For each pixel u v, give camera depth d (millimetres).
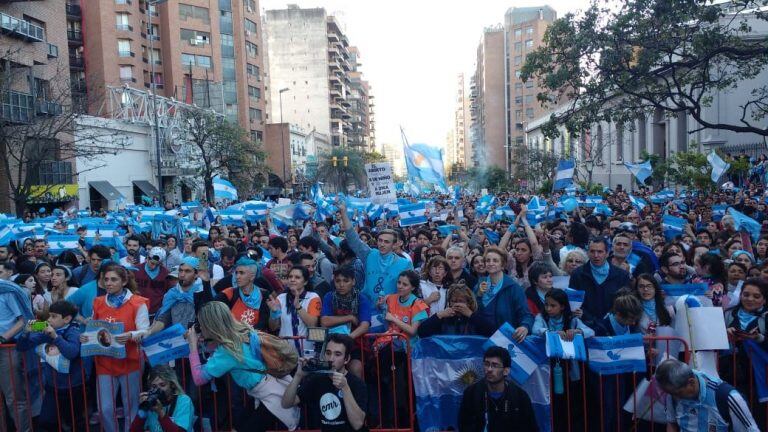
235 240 11727
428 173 13438
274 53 99938
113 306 6254
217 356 5125
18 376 6496
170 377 4969
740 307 5973
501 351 4832
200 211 20297
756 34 31359
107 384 6105
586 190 35312
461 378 6023
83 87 43344
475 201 27062
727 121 34812
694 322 5375
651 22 16031
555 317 5891
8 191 28328
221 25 64125
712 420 4242
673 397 4465
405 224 13523
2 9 29594
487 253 6258
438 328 6180
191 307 6785
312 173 71375
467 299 6098
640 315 5766
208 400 6586
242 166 43438
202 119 43438
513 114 113375
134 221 17281
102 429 6129
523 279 7953
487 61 117062
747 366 5727
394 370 6082
